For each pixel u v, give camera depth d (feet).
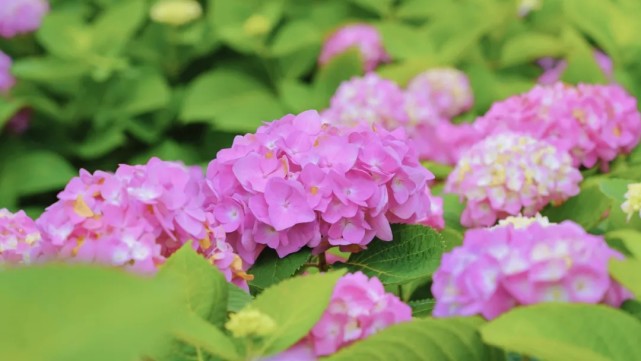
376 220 4.70
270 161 4.68
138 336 3.34
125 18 8.30
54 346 3.35
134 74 8.34
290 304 4.11
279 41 8.20
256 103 8.01
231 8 8.82
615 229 4.99
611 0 7.52
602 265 4.02
